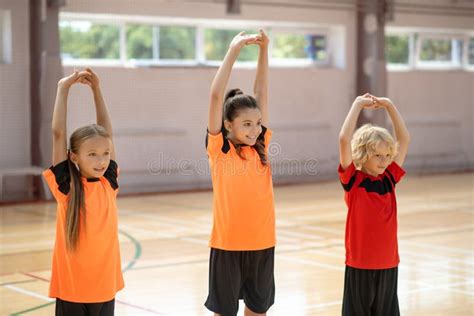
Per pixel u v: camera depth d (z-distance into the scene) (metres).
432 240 10.24
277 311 6.55
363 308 5.02
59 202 4.43
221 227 5.02
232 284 5.00
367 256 4.97
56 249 4.44
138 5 15.43
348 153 5.05
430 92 19.77
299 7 17.47
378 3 18.05
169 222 11.91
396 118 5.23
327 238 10.43
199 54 16.81
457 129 20.28
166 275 8.06
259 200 5.01
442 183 17.27
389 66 19.44
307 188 16.44
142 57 16.12
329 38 18.50
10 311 6.55
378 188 5.05
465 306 6.71
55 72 14.25
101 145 4.39
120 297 7.07
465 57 20.70
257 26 17.45
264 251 5.05
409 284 7.58
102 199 4.44
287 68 17.56
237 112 4.97
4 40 14.38
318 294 7.19
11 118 14.39
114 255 4.48
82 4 14.76
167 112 16.03
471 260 8.87
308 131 17.81
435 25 19.47
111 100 15.31
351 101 18.45
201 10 16.19
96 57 15.51
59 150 4.44
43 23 14.24
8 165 14.41
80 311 4.40
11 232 10.98
